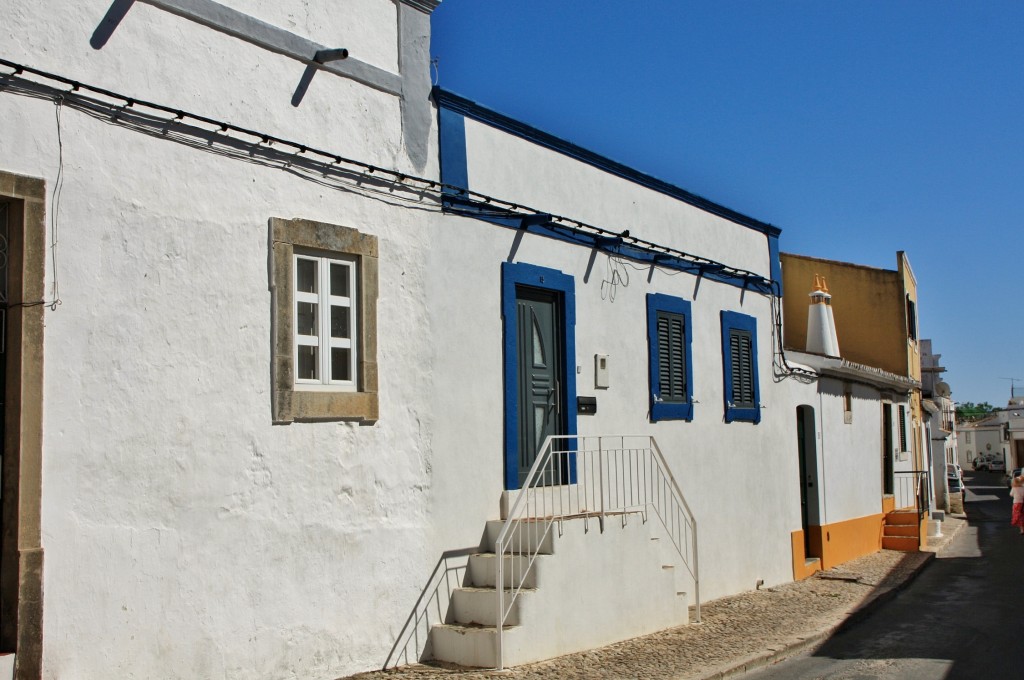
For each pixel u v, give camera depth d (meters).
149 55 6.78
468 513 8.95
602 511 9.50
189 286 6.85
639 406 11.60
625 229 11.70
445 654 8.33
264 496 7.20
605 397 11.02
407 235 8.59
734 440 13.71
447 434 8.80
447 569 8.68
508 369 9.51
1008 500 42.94
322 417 7.63
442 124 9.13
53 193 6.15
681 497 10.97
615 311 11.34
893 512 20.69
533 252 10.10
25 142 6.05
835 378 17.89
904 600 13.78
